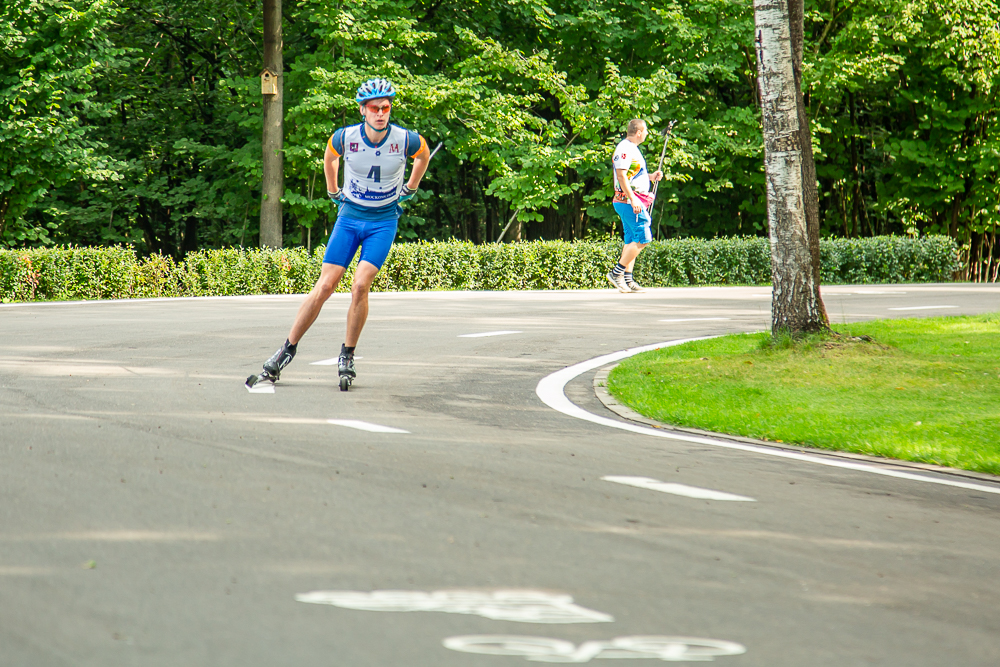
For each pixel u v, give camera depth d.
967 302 28.31
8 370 14.63
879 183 51.88
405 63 44.03
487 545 6.86
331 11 40.22
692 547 7.00
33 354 16.45
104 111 38.97
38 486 8.02
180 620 5.39
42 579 5.94
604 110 43.16
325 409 12.09
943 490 9.24
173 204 47.00
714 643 5.29
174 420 11.07
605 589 6.07
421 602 5.75
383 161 13.71
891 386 14.34
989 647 5.38
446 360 16.53
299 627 5.34
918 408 13.00
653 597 5.96
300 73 41.94
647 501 8.27
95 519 7.18
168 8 48.00
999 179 49.56
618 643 5.25
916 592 6.27
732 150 45.06
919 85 49.81
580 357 17.14
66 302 27.09
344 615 5.52
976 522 8.12
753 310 25.58
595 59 47.38
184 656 4.94
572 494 8.37
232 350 17.23
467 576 6.22
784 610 5.83
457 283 34.81
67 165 37.81
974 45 45.62
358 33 40.47
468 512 7.68
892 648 5.32
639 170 31.77
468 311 24.70
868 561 6.89
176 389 13.23
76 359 15.92
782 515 8.02
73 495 7.78
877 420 12.19
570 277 36.12
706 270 38.47
